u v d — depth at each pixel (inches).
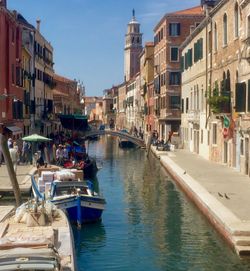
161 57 2348.7
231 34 1124.5
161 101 2361.0
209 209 698.2
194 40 1637.6
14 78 1498.5
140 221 749.9
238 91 1017.5
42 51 2223.2
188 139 1841.8
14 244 410.0
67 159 1277.1
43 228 520.4
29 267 365.7
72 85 3954.2
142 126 3294.8
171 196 961.5
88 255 589.6
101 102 6889.8
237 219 613.9
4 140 724.0
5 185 901.8
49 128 2477.9
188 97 1797.5
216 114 1237.1
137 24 5191.9
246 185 906.7
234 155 1155.9
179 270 529.0
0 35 1310.3
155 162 1694.1
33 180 869.2
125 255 586.2
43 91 2253.9
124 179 1237.1
